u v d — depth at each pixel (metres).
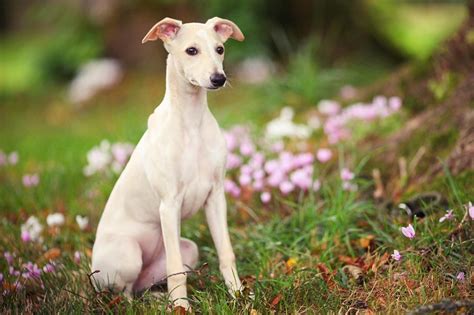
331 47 12.97
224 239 4.51
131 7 14.28
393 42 13.50
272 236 5.15
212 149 4.40
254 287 4.32
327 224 5.12
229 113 9.11
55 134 10.81
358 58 12.66
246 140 6.76
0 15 25.72
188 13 13.93
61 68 15.45
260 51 13.02
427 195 5.16
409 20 16.33
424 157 5.81
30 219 5.63
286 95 9.27
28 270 4.81
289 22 13.59
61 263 5.09
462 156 5.40
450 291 4.04
